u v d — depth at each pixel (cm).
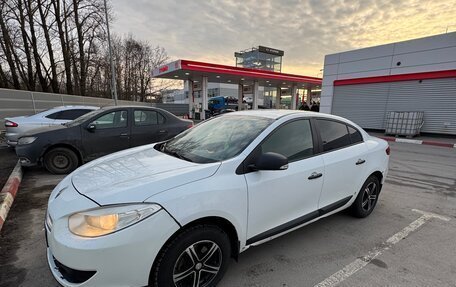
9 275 247
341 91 1727
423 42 1346
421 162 785
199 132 326
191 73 2212
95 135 579
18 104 1235
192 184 207
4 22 1900
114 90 1784
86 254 171
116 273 176
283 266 264
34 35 2100
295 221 280
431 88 1336
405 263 274
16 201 426
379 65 1527
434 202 452
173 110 3331
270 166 226
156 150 309
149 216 182
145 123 638
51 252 196
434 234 338
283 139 278
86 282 175
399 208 423
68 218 187
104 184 211
